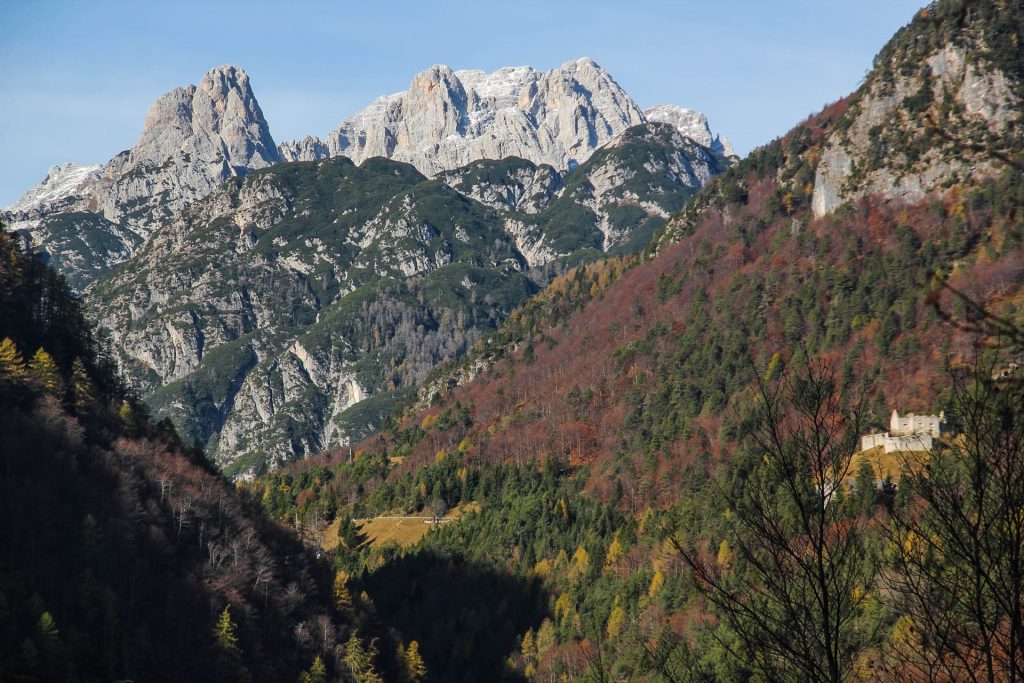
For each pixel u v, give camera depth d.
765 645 20.55
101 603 129.88
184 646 136.00
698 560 22.97
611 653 133.38
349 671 157.62
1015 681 18.64
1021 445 19.12
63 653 116.62
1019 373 19.14
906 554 20.25
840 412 21.86
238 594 154.88
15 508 137.62
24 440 152.50
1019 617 18.77
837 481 21.30
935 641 19.66
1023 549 19.16
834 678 19.52
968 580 19.80
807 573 20.47
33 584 127.12
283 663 148.38
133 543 146.88
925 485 20.61
